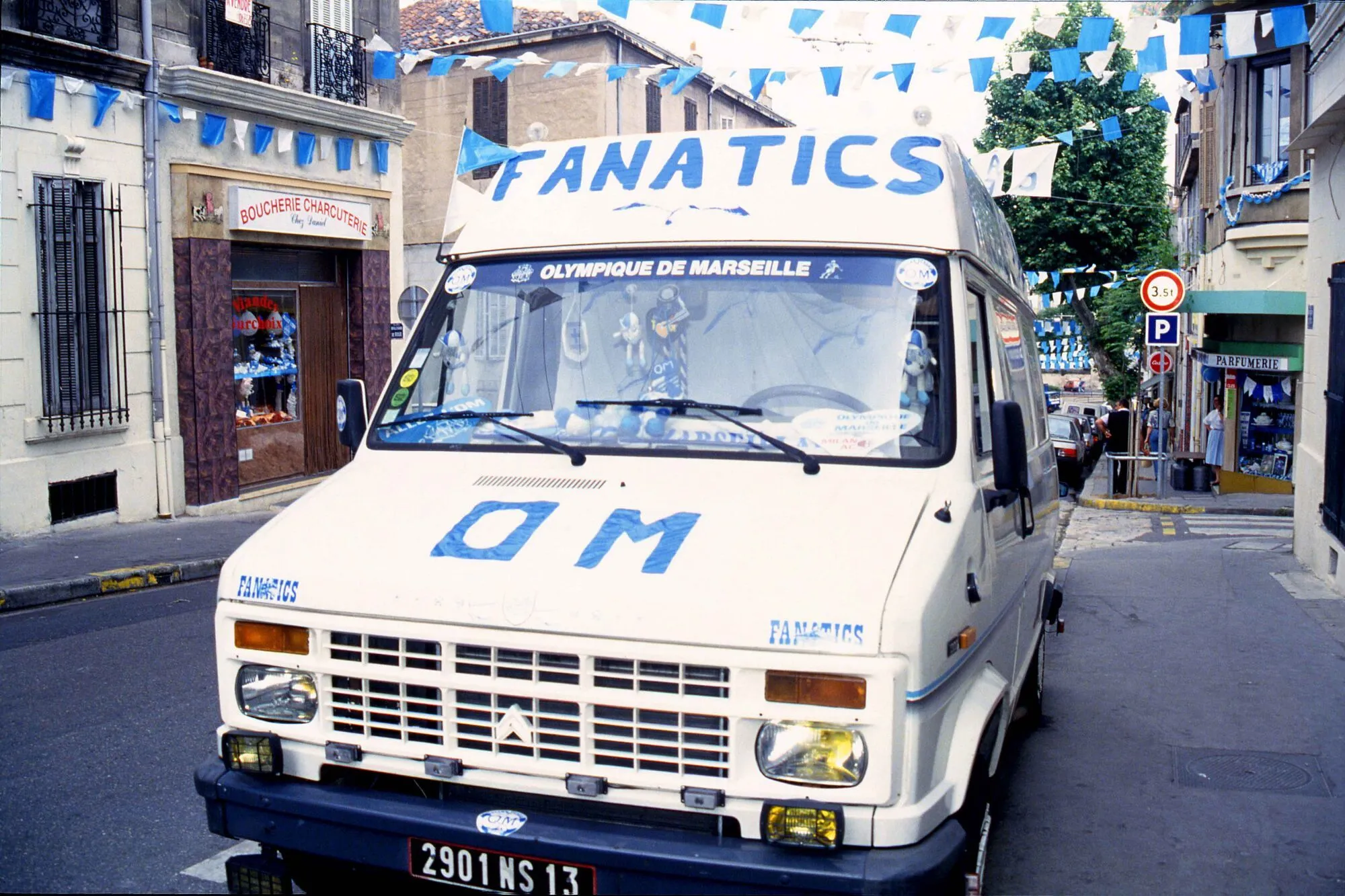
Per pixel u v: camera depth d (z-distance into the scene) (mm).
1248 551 13984
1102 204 28219
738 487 3895
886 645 3232
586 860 3273
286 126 16562
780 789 3258
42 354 12961
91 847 4832
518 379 4516
